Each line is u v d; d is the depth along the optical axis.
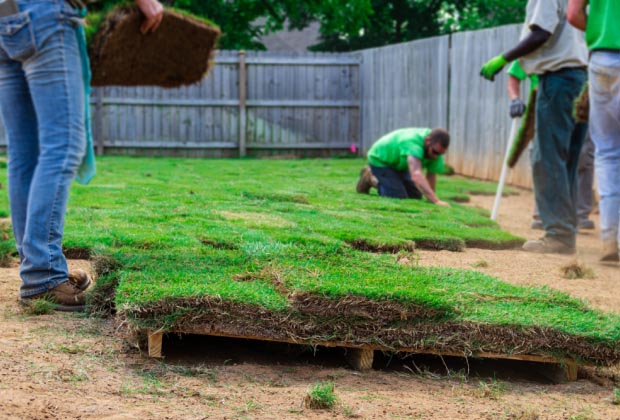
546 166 5.83
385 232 5.60
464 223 6.80
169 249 4.04
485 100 12.62
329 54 16.67
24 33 3.22
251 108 16.66
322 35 25.06
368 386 2.60
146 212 5.95
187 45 4.05
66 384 2.37
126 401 2.26
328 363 2.89
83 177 3.63
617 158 5.06
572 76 5.76
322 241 4.69
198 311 2.71
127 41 3.87
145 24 3.80
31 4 3.22
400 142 8.25
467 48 13.15
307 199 7.63
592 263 5.32
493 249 5.85
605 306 3.86
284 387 2.52
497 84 12.28
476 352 2.78
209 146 16.61
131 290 2.83
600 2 4.77
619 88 4.76
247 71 16.58
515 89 7.24
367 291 2.79
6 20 3.21
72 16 3.30
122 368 2.59
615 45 4.73
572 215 5.86
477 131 12.90
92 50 3.86
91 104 16.14
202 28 4.01
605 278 4.73
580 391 2.71
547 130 5.81
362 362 2.80
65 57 3.29
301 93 16.75
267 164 13.85
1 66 3.41
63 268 3.37
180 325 2.71
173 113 16.45
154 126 16.42
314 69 16.73
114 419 2.07
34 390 2.27
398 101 15.48
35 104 3.31
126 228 4.96
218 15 18.83
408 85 15.12
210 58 4.21
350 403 2.37
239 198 7.50
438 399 2.49
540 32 5.73
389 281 3.08
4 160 12.50
